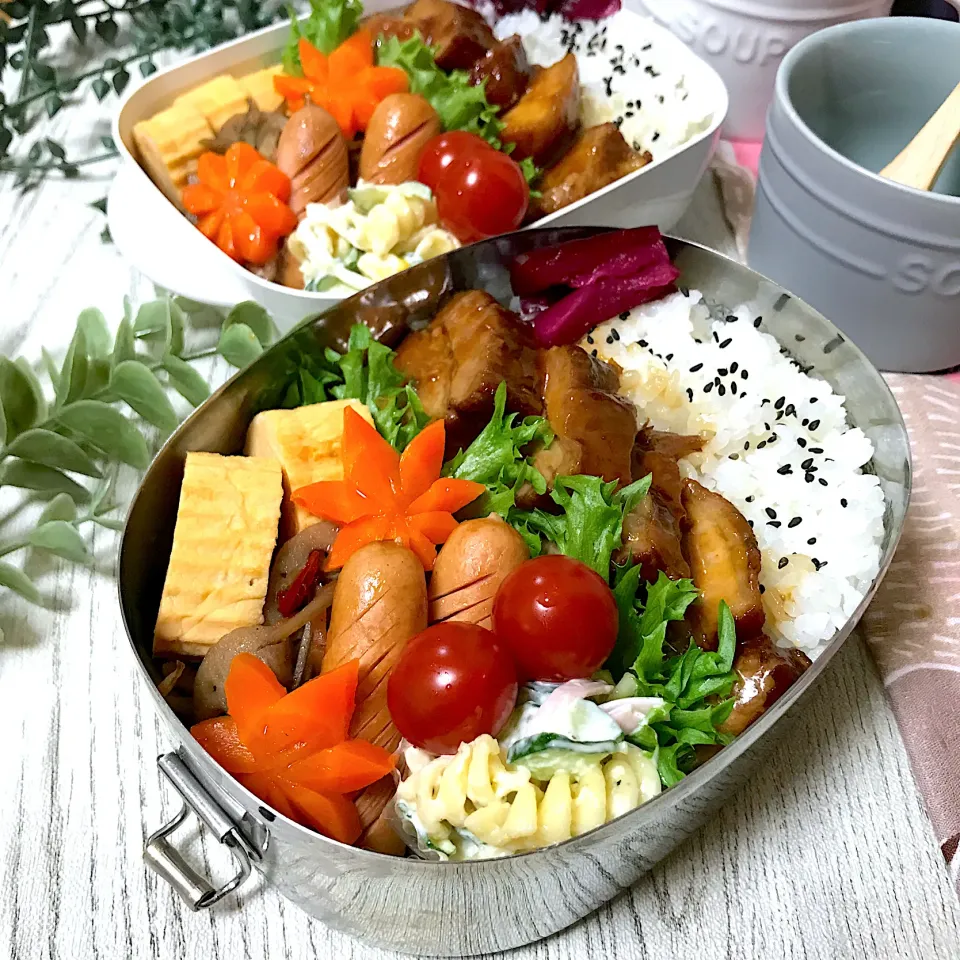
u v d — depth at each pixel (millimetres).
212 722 336
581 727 325
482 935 341
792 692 326
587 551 360
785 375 430
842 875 364
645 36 510
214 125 463
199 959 349
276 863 332
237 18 571
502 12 537
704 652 358
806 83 453
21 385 394
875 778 379
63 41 581
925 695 383
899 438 388
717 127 463
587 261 427
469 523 352
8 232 494
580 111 496
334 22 477
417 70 477
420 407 395
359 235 434
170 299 417
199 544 357
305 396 401
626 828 310
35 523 417
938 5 544
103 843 363
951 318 433
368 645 336
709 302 452
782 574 399
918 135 428
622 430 387
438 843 323
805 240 438
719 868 364
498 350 390
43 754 375
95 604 402
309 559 364
